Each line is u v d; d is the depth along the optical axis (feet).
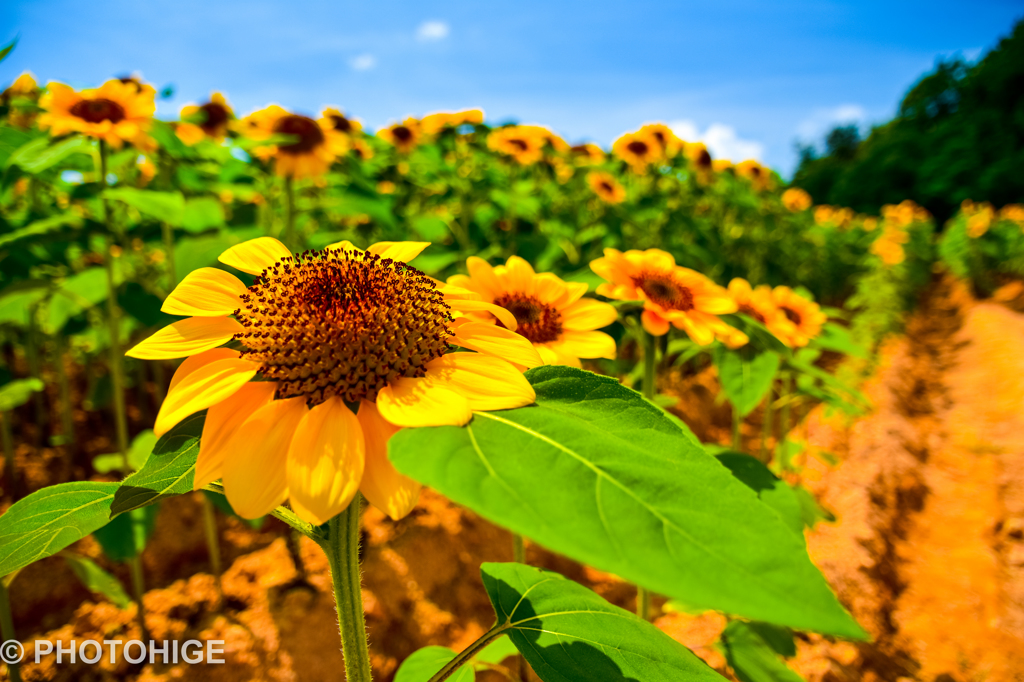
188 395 2.58
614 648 3.61
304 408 2.58
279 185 12.64
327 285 2.87
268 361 2.67
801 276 35.12
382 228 15.03
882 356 25.53
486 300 5.02
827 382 7.15
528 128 17.33
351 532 3.18
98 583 6.87
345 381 2.59
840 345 8.12
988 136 106.11
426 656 4.91
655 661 3.59
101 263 12.73
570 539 1.68
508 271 5.32
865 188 112.27
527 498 1.81
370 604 9.52
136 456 7.70
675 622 10.03
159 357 2.81
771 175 26.53
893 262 31.42
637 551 1.66
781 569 1.62
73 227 7.42
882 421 18.06
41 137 7.69
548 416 2.27
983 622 10.30
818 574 1.60
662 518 1.76
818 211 50.67
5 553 2.69
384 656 9.01
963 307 43.04
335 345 2.61
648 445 2.18
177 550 10.44
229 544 10.69
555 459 1.99
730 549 1.68
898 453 16.25
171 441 2.95
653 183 20.13
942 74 139.85
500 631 3.75
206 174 11.55
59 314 10.55
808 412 19.06
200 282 3.10
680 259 16.80
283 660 8.49
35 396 12.82
